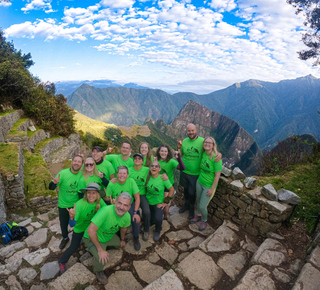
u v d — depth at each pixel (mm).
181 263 3615
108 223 3453
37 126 23516
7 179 8906
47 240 5453
